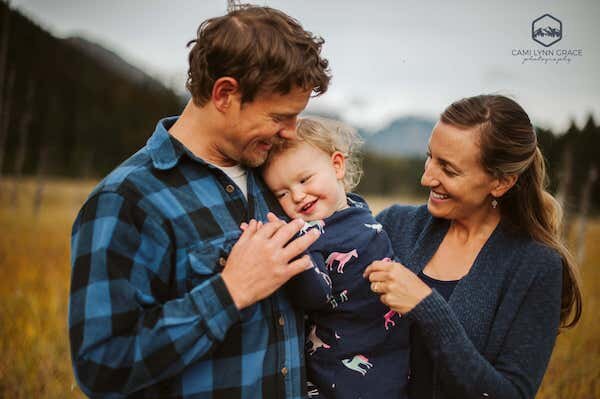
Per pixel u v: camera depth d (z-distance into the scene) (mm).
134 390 1212
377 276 1493
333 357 1613
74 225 1312
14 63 17438
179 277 1328
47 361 3611
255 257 1270
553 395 3324
